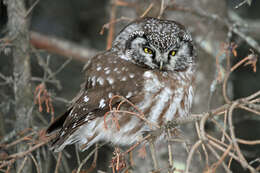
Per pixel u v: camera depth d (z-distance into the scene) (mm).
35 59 13898
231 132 6129
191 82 10328
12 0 10312
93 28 15695
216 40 11977
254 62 7184
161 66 9875
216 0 12398
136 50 10195
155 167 7477
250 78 14445
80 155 12727
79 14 15562
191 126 11656
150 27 10141
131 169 8359
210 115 6719
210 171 6180
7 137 10195
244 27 11477
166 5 10500
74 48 13742
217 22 11648
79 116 9945
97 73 10258
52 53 14461
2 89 12133
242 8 15820
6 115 12094
